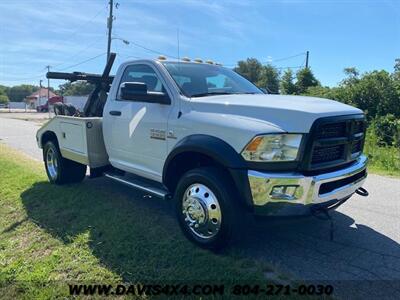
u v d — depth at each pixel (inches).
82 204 217.2
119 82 208.5
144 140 184.1
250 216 147.1
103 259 151.2
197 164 166.2
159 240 164.4
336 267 142.8
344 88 786.8
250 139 135.9
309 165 134.8
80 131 223.8
